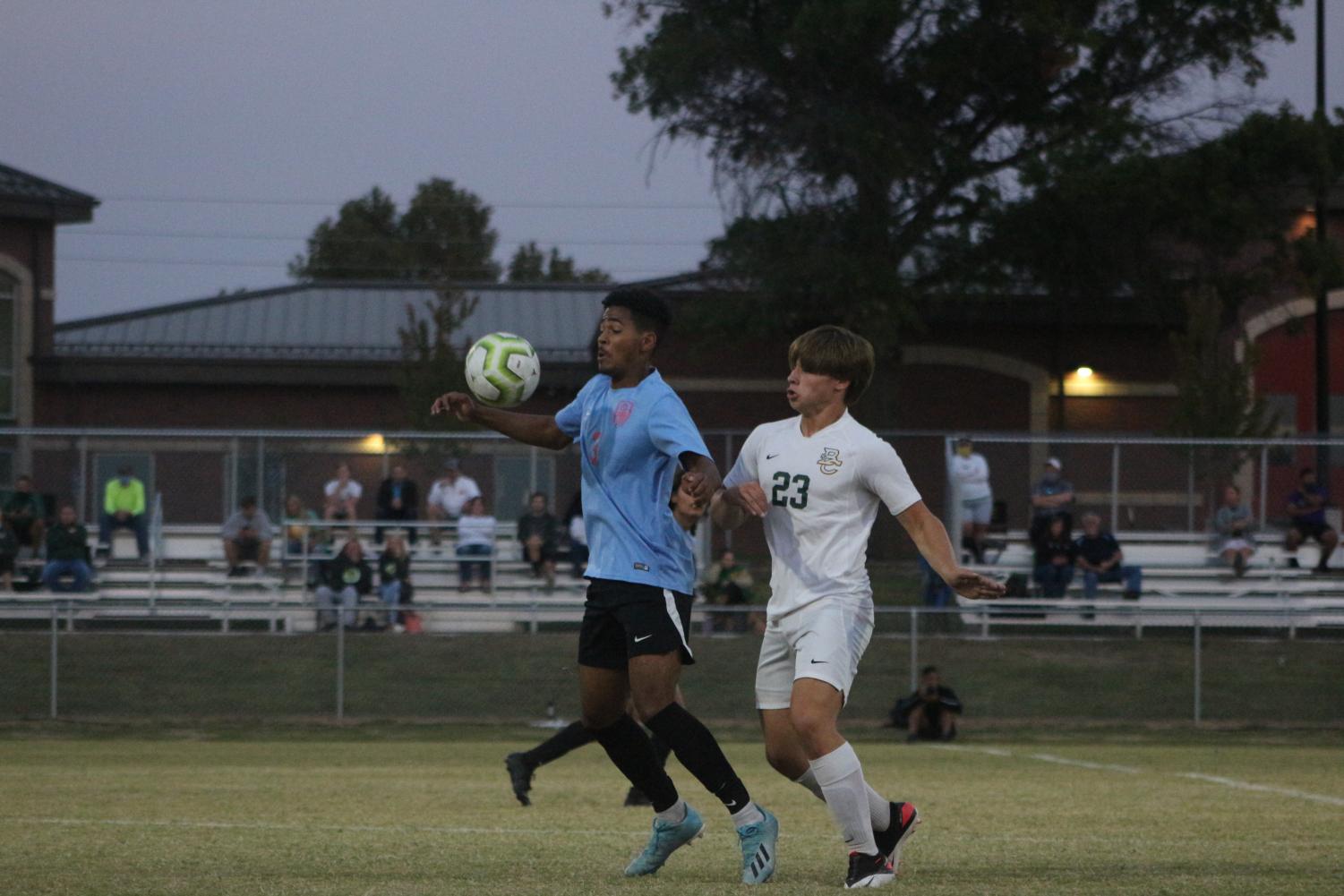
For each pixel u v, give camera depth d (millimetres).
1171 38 57500
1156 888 9539
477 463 53562
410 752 29750
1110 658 40281
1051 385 68562
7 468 48594
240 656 39000
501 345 11609
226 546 42188
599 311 75750
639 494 10586
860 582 10102
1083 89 58000
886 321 56188
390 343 72562
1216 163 54625
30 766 24562
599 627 10742
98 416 69688
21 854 11570
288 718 35812
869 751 30828
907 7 54438
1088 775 23484
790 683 10391
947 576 9859
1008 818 15742
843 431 10141
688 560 10789
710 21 56719
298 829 13953
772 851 10305
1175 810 16797
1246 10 56469
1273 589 43656
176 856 11508
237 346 71000
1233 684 38844
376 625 40781
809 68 55500
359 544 41125
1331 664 40000
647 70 55906
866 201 55750
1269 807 17250
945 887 9508
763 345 67750
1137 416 68438
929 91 57125
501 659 39156
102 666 38094
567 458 49344
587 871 10875
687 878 10484
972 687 38344
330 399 70250
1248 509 44844
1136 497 46875
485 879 10039
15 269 68938
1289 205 62594
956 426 68562
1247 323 68500
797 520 10133
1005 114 58219
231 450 44781
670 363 67625
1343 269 57531
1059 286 59031
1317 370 62031
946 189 57281
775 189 55875
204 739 33094
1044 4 53812
